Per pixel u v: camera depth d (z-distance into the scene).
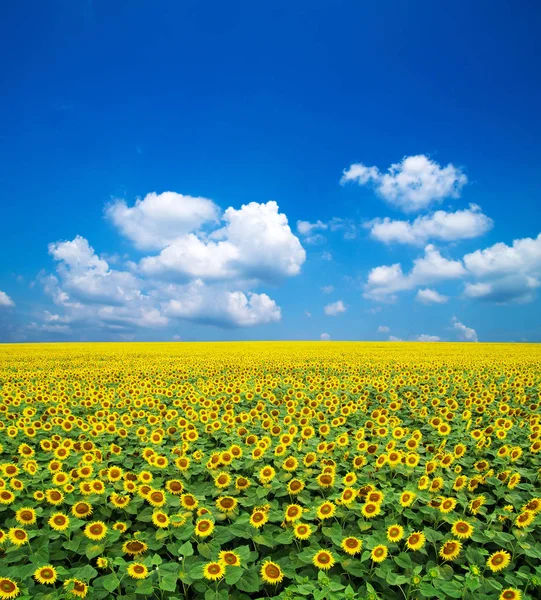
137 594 5.46
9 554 5.95
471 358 33.66
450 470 8.38
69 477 7.63
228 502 6.80
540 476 8.25
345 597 4.91
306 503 7.17
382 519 6.89
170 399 15.62
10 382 19.69
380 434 10.53
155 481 7.79
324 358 33.28
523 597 5.04
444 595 5.02
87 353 41.56
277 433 10.30
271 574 5.41
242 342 74.94
